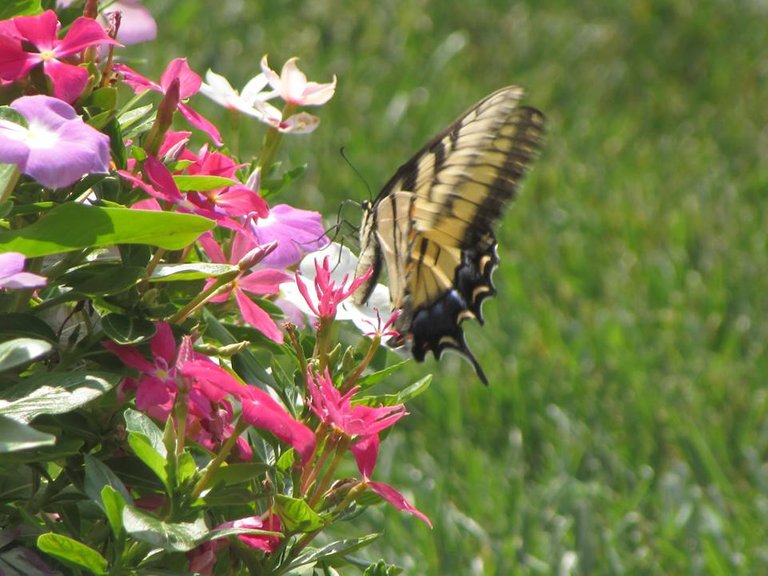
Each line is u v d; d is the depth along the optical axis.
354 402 2.83
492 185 3.85
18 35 2.54
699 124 11.71
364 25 12.72
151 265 2.65
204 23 12.06
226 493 2.42
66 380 2.38
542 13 13.54
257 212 2.86
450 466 7.00
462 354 3.94
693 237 9.45
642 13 13.59
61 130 2.31
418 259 3.90
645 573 6.07
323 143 10.21
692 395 7.50
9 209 2.39
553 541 6.28
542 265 8.95
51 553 2.34
